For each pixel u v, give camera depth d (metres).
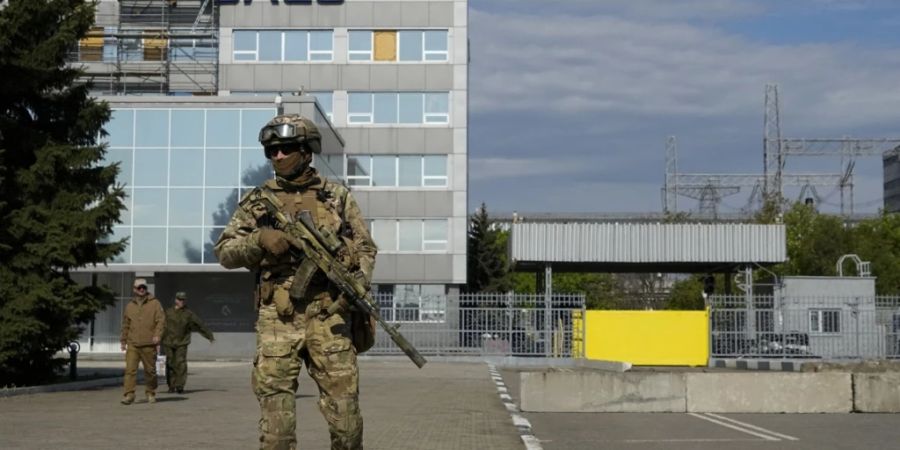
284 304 6.21
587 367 39.75
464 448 12.43
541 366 41.19
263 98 44.28
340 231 6.43
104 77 59.06
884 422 16.75
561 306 44.88
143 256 44.00
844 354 42.06
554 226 45.69
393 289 57.62
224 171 44.19
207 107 44.28
